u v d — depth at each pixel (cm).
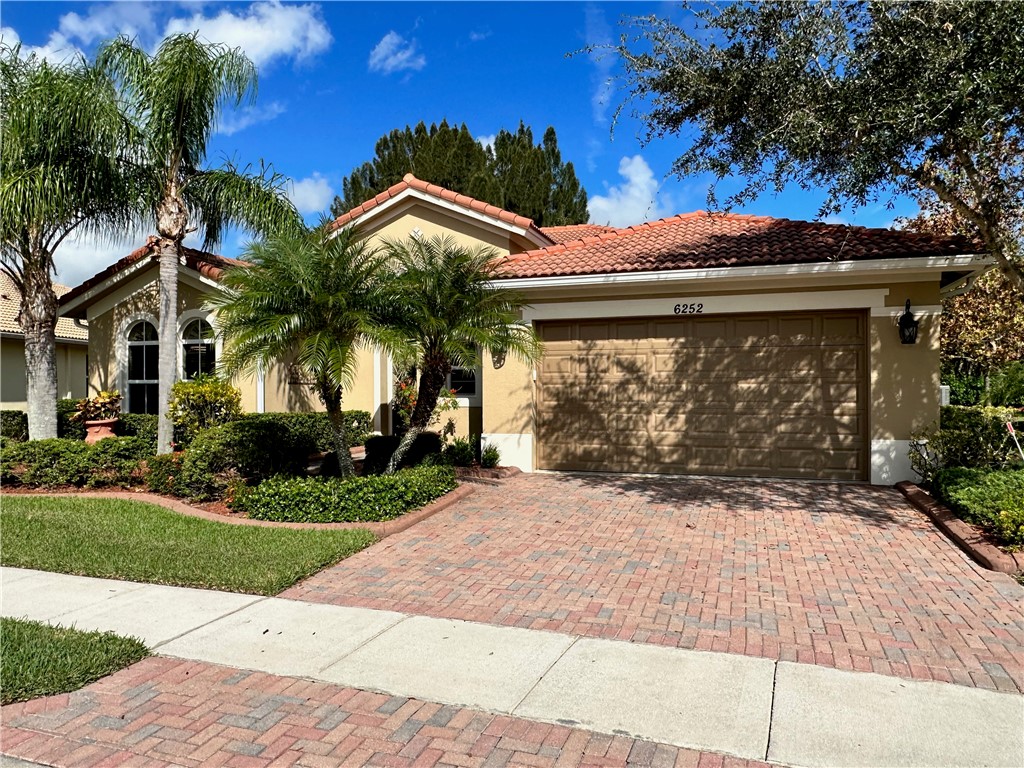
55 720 415
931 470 1002
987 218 924
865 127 813
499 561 730
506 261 1306
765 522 874
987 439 1000
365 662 491
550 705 427
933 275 1053
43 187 1123
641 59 966
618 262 1189
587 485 1138
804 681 451
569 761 368
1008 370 1499
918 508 926
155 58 1173
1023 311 1655
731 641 518
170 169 1212
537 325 1274
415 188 1546
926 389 1067
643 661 486
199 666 488
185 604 612
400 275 984
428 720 412
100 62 1162
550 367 1277
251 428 1054
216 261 1572
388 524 850
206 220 1309
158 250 1410
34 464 1110
